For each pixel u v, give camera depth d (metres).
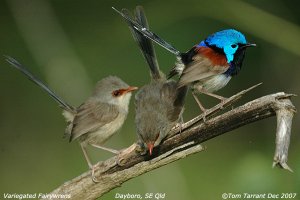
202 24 15.35
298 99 15.29
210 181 14.26
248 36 15.35
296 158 9.55
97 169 8.95
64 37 15.59
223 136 15.81
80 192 8.99
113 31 15.74
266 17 13.58
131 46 16.34
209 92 10.57
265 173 9.43
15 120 16.62
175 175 12.99
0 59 17.11
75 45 16.31
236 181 9.55
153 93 9.79
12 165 15.27
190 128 8.86
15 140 16.06
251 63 15.85
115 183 8.93
